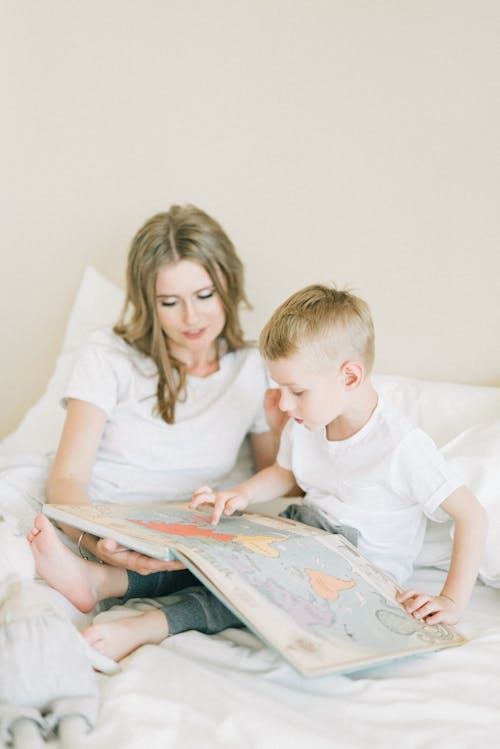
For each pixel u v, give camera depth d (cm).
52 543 102
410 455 111
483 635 99
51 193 187
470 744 76
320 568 102
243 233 165
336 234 154
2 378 200
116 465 135
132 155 176
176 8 166
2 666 79
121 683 84
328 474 120
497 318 139
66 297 189
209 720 76
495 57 133
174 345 142
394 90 144
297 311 111
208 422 138
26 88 185
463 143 138
